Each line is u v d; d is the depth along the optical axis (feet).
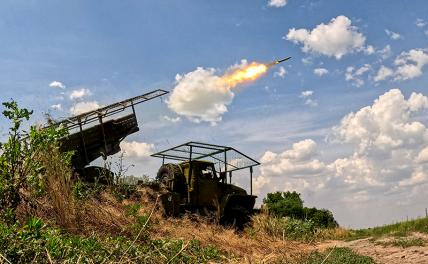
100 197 35.70
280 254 35.58
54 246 16.62
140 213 38.75
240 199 57.72
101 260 17.48
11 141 23.36
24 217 23.12
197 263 24.76
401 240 43.09
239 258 30.55
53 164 25.04
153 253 22.08
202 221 49.55
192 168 57.62
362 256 31.73
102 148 50.03
